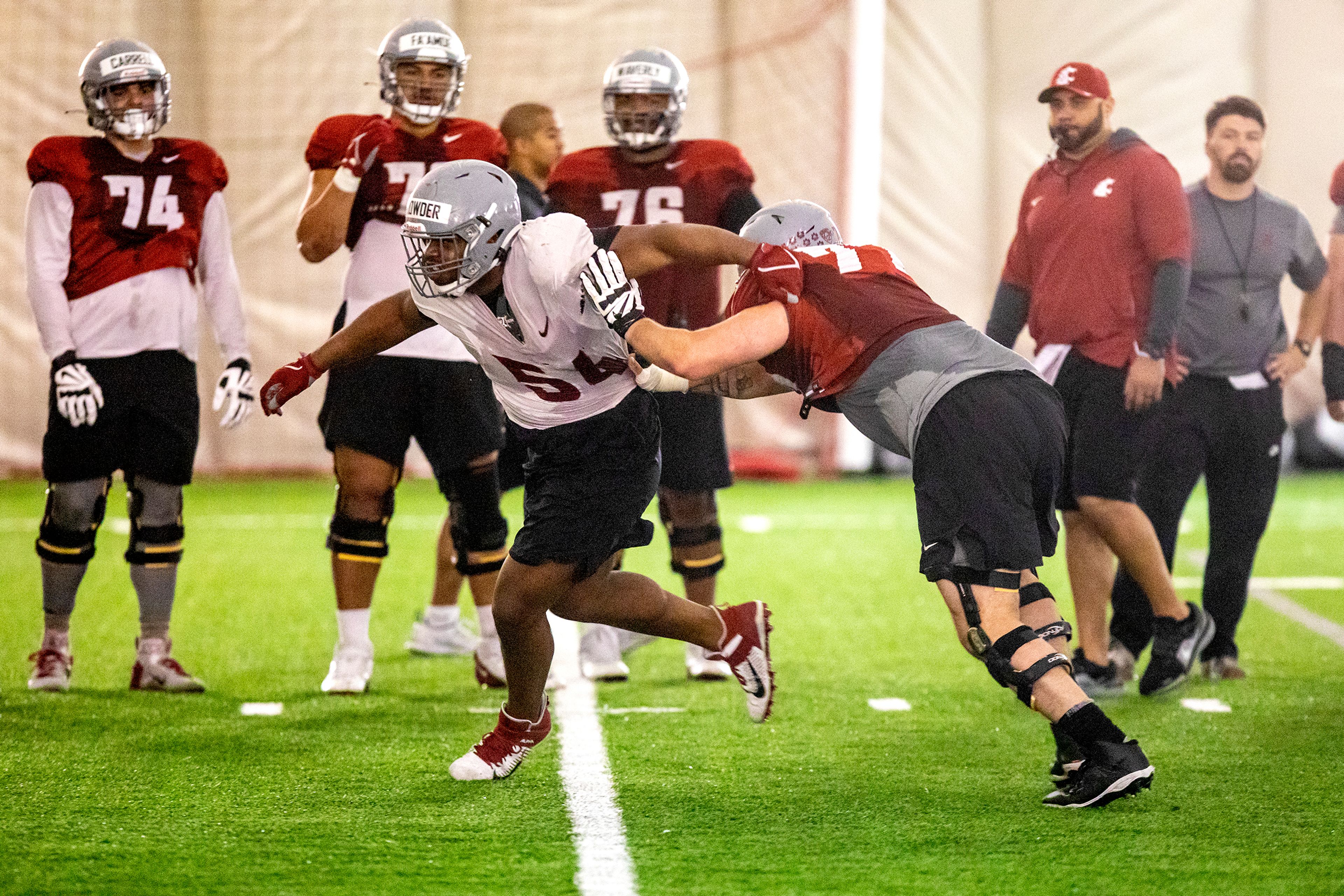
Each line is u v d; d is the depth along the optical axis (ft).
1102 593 57.41
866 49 132.87
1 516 109.50
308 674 60.13
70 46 128.98
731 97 134.82
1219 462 59.31
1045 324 56.24
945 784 43.65
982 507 38.47
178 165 55.52
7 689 56.54
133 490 56.03
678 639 45.65
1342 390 62.03
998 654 39.32
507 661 43.27
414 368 56.44
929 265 133.80
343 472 56.59
